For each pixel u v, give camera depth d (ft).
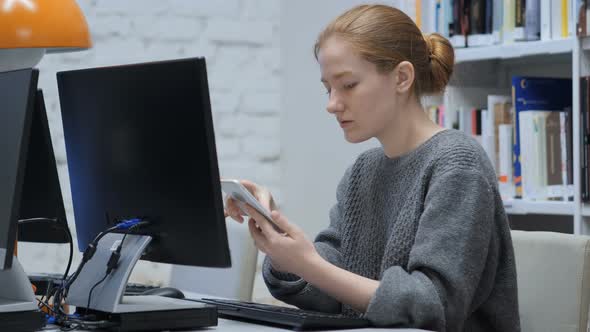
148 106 4.33
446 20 8.46
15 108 3.94
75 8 6.59
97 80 4.63
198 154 4.14
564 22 7.62
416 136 5.07
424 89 5.10
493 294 4.81
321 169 10.70
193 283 7.75
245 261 7.30
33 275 6.56
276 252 4.45
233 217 4.76
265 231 4.42
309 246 4.47
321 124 10.66
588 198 7.25
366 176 5.43
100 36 10.54
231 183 4.24
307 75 10.84
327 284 4.48
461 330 4.57
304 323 4.20
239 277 7.30
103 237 4.69
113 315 4.27
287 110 11.10
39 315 4.07
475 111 8.43
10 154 3.92
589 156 7.23
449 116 8.50
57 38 6.35
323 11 10.57
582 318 5.15
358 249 5.37
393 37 4.84
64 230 5.23
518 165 7.95
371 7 4.99
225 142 10.97
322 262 4.47
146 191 4.46
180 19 10.79
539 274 5.35
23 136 3.88
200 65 4.06
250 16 11.03
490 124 8.16
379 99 4.80
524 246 5.48
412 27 5.00
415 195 4.80
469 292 4.45
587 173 7.25
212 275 7.57
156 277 10.21
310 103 10.81
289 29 11.05
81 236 5.02
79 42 6.53
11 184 3.89
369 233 5.30
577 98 7.25
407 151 5.10
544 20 7.73
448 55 5.19
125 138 4.51
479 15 8.25
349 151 10.32
